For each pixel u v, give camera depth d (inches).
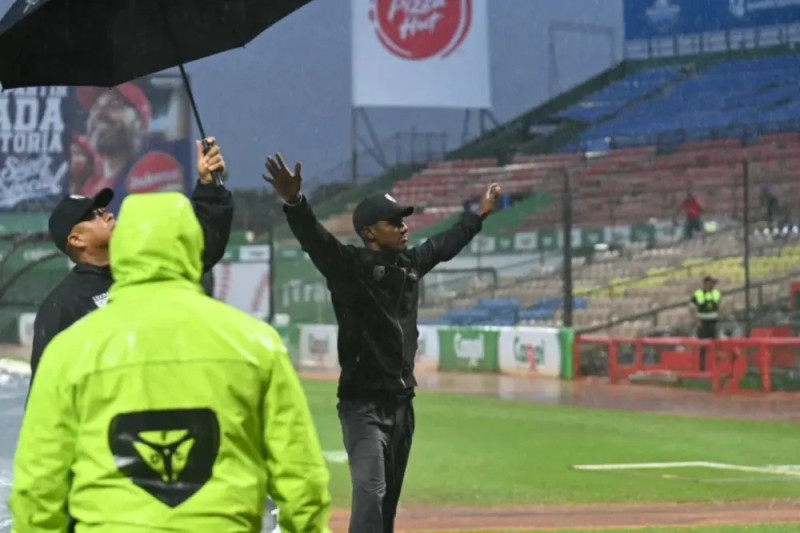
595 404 2792.8
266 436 440.1
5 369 1118.4
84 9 632.4
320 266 860.6
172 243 446.0
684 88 6358.3
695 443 2065.7
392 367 884.6
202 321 436.8
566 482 1632.6
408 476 1692.9
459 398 2945.4
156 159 4894.2
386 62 5162.4
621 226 5113.2
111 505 420.2
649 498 1493.6
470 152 6530.5
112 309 441.4
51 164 4808.1
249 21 681.0
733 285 4247.0
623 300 4367.6
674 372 3255.4
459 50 5187.0
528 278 4854.8
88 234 658.2
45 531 434.3
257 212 5807.1
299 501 439.8
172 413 425.7
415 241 5610.2
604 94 6638.8
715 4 6407.5
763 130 5738.2
